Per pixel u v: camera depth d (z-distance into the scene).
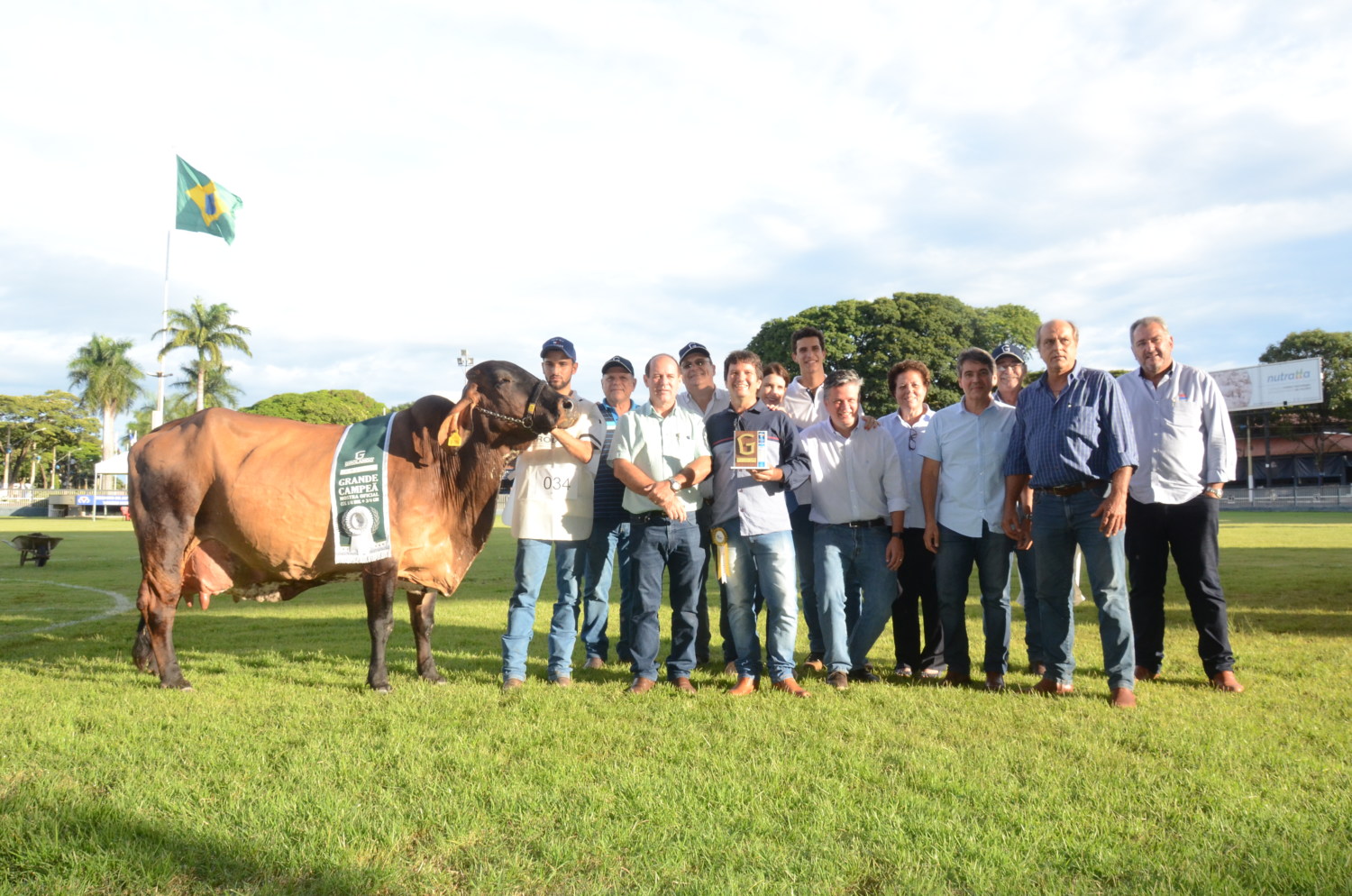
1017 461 6.02
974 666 6.98
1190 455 6.19
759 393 7.30
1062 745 4.51
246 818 3.44
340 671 6.62
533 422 6.00
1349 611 9.16
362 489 5.95
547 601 11.48
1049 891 2.86
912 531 6.85
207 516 6.16
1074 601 10.39
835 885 2.90
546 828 3.37
